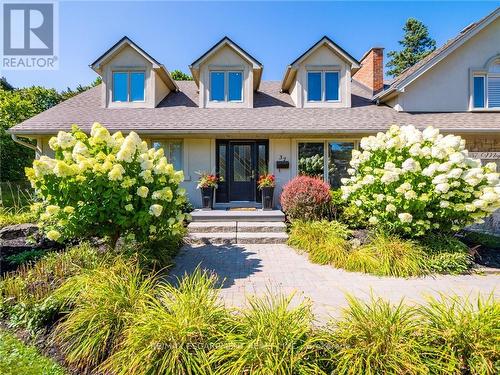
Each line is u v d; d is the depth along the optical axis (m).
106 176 4.51
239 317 2.74
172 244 6.20
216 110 10.51
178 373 2.32
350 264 5.12
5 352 2.88
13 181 14.64
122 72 10.55
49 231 4.71
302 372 2.25
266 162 10.52
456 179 5.55
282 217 8.12
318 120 9.77
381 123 9.55
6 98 16.73
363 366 2.29
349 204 7.53
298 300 3.86
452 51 10.09
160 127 9.22
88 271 3.73
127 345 2.58
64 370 2.64
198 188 9.99
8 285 3.74
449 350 2.38
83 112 10.17
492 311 2.62
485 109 10.26
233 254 6.16
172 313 2.81
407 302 3.80
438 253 5.28
